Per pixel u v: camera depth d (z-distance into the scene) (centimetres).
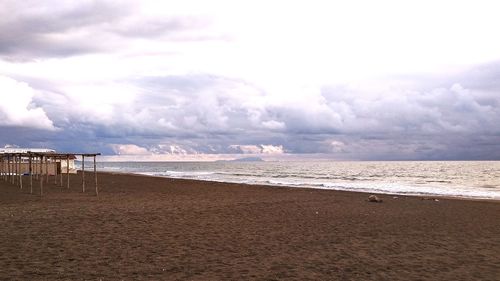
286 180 5878
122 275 894
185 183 4394
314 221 1716
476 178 6619
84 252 1100
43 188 3466
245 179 6116
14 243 1202
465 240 1341
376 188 4131
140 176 6025
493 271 966
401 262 1043
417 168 12762
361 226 1602
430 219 1814
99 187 3672
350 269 972
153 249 1149
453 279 898
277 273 931
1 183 4044
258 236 1369
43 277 870
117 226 1518
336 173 8888
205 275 907
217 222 1656
